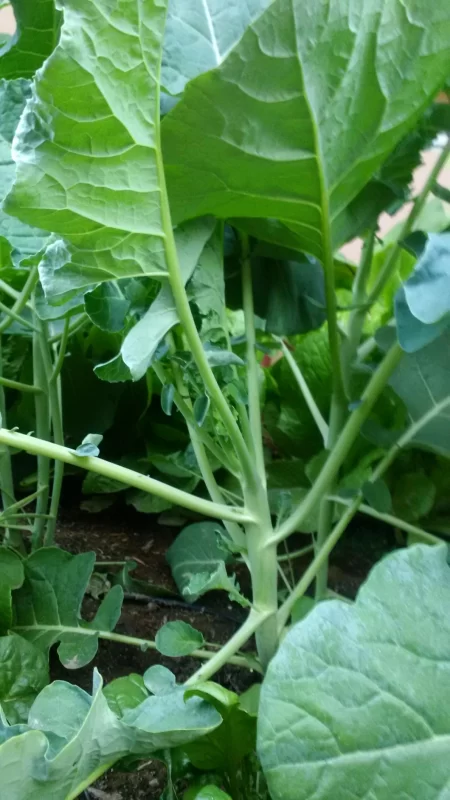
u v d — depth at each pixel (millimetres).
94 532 728
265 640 481
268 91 347
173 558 642
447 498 701
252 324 529
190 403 512
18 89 520
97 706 328
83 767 344
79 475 786
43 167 346
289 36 326
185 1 411
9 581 516
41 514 603
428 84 392
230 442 492
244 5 418
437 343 525
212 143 370
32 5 488
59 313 517
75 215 367
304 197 416
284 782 309
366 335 745
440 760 302
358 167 417
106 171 356
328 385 742
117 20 312
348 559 708
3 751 292
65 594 539
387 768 304
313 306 604
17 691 451
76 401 754
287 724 318
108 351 774
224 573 447
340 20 331
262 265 585
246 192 411
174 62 402
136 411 772
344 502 563
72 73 314
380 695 317
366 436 562
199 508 454
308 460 768
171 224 396
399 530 726
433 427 547
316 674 326
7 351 753
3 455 620
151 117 348
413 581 343
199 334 470
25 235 536
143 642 517
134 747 364
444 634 327
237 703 369
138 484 429
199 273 469
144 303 467
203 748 390
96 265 398
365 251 603
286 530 482
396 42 360
